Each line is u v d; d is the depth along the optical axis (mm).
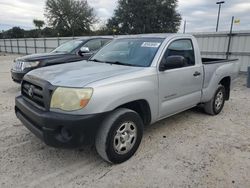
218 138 4121
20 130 4305
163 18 43469
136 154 3500
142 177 2963
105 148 3025
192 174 3031
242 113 5590
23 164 3199
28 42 33281
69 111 2791
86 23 55125
